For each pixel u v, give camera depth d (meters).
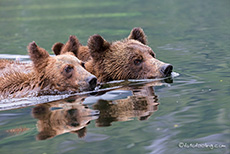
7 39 25.47
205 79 12.80
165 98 10.62
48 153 7.13
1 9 53.44
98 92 12.10
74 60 13.01
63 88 12.47
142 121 8.69
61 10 47.84
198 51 18.62
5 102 11.30
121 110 9.63
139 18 35.31
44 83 12.60
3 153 7.22
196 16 35.50
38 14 44.12
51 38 25.23
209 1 51.38
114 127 8.38
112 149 7.20
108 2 56.69
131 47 14.72
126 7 47.53
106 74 14.75
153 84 12.75
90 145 7.43
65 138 7.86
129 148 7.21
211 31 25.62
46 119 9.20
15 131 8.43
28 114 9.77
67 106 10.40
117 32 26.23
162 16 36.59
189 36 24.00
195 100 10.22
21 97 11.87
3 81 12.51
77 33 26.59
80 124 8.68
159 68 13.80
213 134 7.70
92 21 34.03
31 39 25.11
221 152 6.88
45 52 12.95
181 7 45.22
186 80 12.90
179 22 31.70
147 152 7.01
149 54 14.62
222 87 11.51
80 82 12.33
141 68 14.29
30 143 7.67
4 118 9.48
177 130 8.02
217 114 8.91
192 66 15.26
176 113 9.15
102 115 9.30
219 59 16.28
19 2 66.00
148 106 9.91
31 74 12.77
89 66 14.95
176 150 7.07
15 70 13.08
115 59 14.78
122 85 13.16
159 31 27.02
